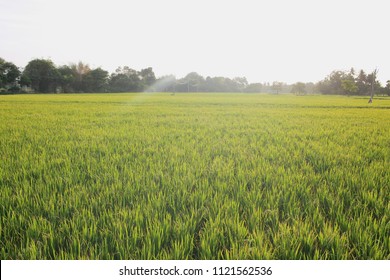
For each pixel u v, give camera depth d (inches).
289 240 93.0
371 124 478.3
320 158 215.6
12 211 112.7
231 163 195.5
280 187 149.5
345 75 4397.1
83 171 175.0
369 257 87.4
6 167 178.4
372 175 167.6
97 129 374.9
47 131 348.5
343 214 116.2
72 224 101.6
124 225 100.4
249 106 1083.3
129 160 207.8
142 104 1117.1
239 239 95.7
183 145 266.5
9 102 1185.4
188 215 108.3
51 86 3629.4
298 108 975.6
